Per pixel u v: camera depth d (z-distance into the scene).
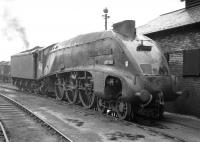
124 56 11.03
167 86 10.73
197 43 11.88
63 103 15.70
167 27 13.18
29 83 24.16
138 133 8.84
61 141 7.84
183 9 15.88
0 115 12.02
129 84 10.36
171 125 10.43
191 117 12.05
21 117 11.58
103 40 12.59
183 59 12.53
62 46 17.03
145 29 15.02
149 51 11.27
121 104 11.12
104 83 11.70
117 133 8.83
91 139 8.10
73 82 15.43
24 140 7.99
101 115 11.98
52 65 17.98
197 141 8.15
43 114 12.23
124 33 11.85
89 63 13.54
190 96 12.26
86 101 14.62
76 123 10.32
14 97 19.11
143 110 11.46
